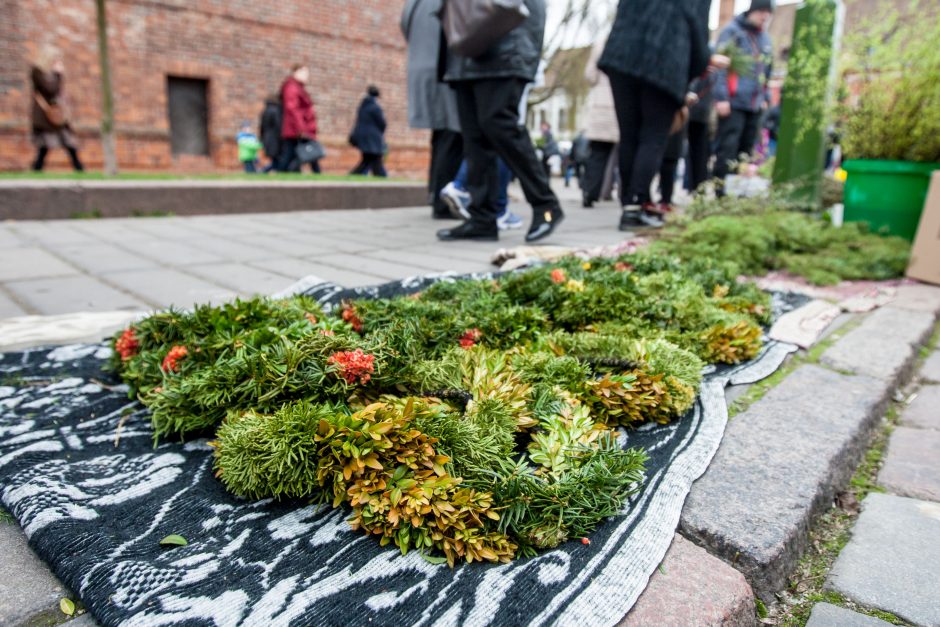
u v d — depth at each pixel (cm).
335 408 145
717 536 133
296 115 1024
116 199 653
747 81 673
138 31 1133
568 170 1781
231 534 126
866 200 512
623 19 495
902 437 203
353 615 105
